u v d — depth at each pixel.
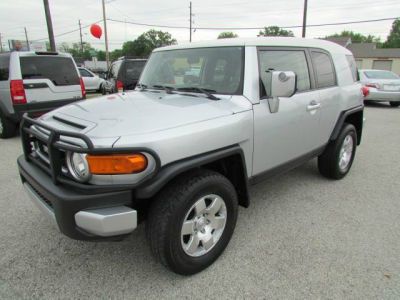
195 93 3.15
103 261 2.83
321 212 3.73
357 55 44.06
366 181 4.70
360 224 3.46
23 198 4.02
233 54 3.09
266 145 3.12
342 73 4.47
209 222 2.68
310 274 2.65
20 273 2.66
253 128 2.90
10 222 3.46
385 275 2.64
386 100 12.44
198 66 3.27
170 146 2.27
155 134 2.24
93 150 2.07
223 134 2.60
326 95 4.00
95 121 2.40
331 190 4.36
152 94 3.31
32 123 2.52
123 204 2.21
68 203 2.14
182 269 2.52
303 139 3.70
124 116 2.48
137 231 3.30
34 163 2.71
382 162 5.63
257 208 3.81
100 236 2.21
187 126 2.41
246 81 2.94
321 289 2.49
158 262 2.67
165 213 2.33
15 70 6.61
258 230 3.32
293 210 3.77
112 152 2.09
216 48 3.23
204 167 2.86
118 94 3.48
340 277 2.62
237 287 2.51
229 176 2.97
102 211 2.15
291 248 3.01
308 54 3.81
